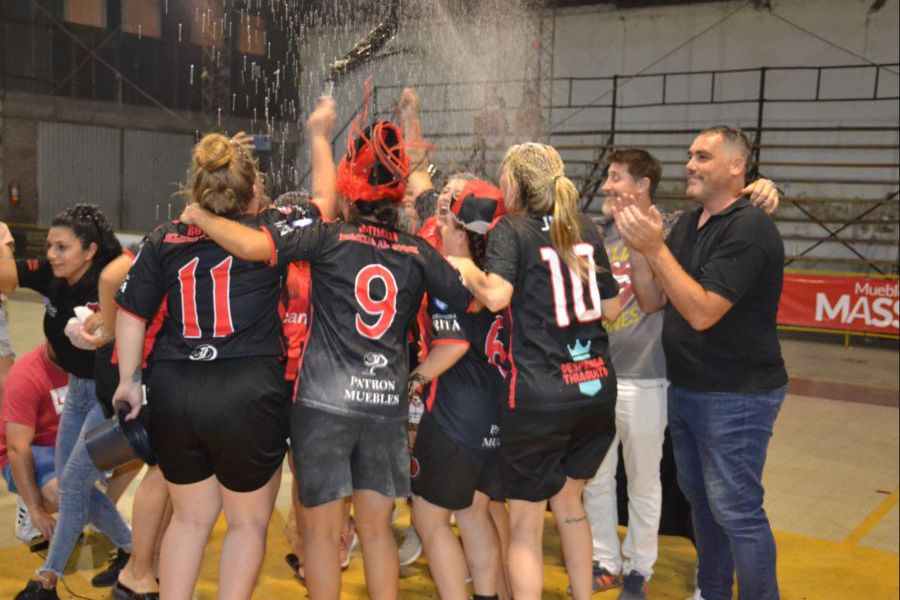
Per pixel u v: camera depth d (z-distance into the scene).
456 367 2.65
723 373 2.75
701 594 3.10
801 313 10.38
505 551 3.10
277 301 2.44
